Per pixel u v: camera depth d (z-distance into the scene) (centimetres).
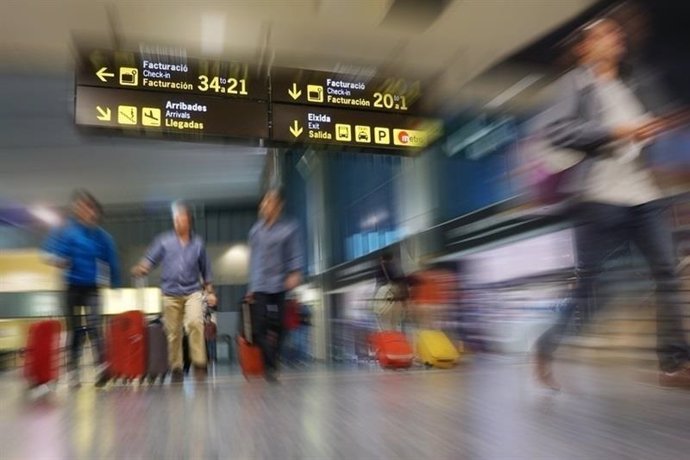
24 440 223
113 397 366
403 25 639
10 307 1523
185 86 655
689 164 308
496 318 759
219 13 609
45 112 1073
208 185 1833
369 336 739
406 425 237
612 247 295
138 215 2098
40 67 720
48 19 609
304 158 1431
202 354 498
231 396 349
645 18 371
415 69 739
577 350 354
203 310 505
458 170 937
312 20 629
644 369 324
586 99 289
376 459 185
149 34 642
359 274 1188
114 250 514
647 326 319
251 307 484
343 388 377
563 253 514
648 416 238
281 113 680
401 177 1080
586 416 242
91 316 484
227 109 663
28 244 1942
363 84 721
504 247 762
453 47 689
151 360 495
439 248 972
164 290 500
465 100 813
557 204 309
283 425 244
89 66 632
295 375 489
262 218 494
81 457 193
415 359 597
